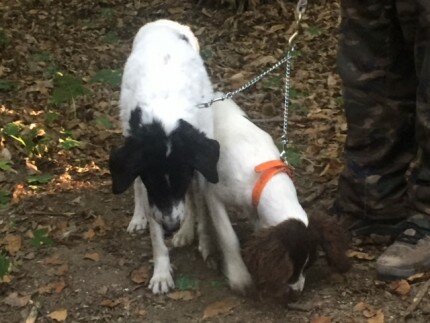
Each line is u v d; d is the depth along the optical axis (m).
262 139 1.66
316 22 3.43
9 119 2.47
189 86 1.58
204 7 3.68
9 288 1.67
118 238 1.85
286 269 1.40
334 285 1.62
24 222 1.93
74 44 3.28
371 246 1.77
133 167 1.46
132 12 3.66
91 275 1.71
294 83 2.82
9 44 3.16
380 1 1.58
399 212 1.75
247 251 1.45
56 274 1.71
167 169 1.46
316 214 1.54
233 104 1.81
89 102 2.67
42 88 2.74
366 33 1.62
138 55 1.68
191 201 1.79
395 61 1.63
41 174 2.16
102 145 2.37
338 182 1.86
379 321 1.50
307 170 2.16
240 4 3.59
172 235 1.84
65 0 3.85
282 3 3.58
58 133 2.40
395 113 1.66
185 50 1.69
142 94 1.55
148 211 1.60
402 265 1.61
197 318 1.55
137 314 1.58
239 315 1.55
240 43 3.28
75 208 1.99
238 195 1.61
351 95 1.68
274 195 1.54
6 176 2.14
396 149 1.70
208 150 1.48
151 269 1.72
